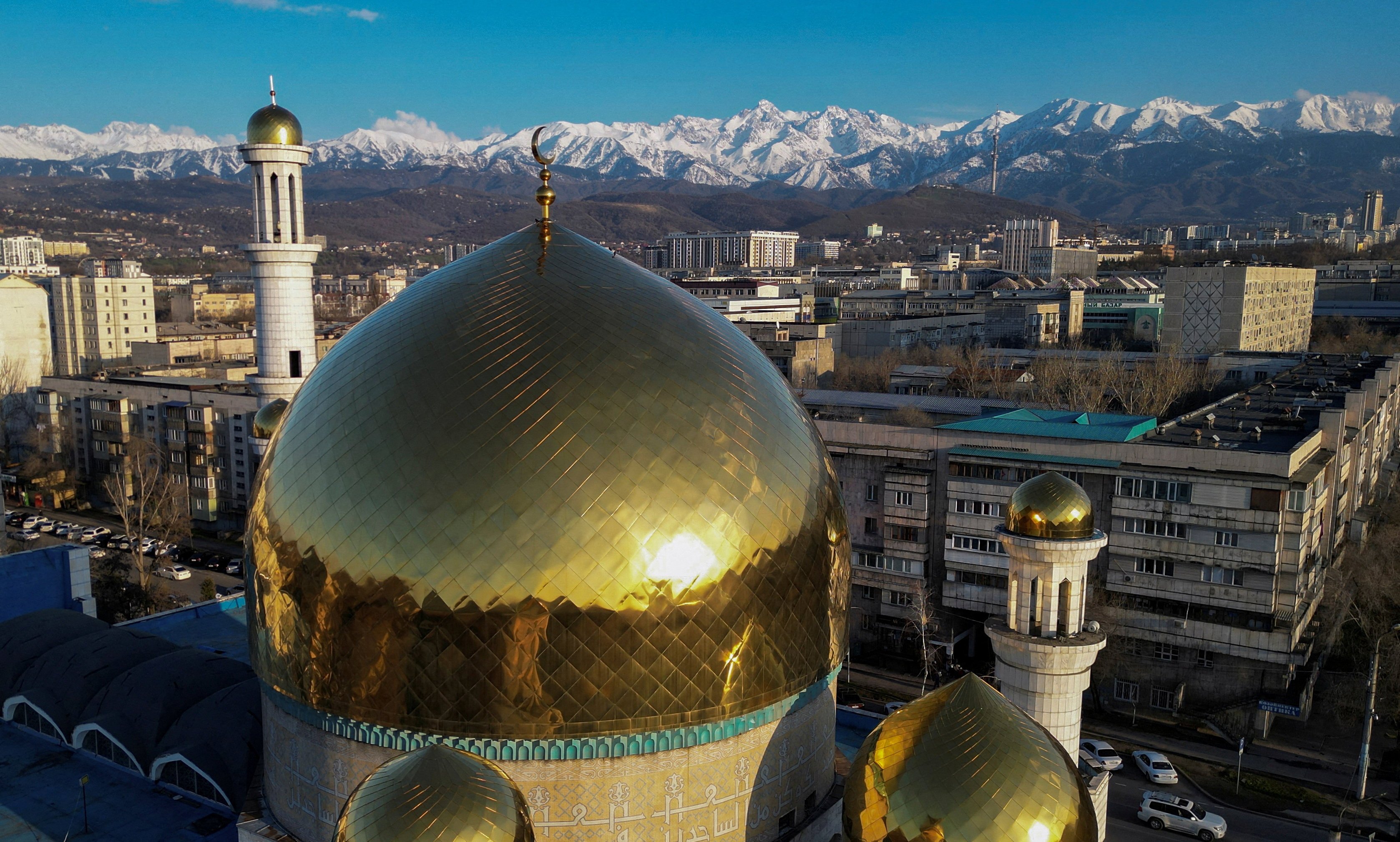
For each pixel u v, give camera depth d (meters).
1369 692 52.34
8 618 47.94
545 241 27.88
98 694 35.03
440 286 27.09
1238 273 130.12
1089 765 51.06
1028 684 29.75
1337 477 67.31
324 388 25.81
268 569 24.70
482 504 22.22
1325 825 46.16
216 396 99.88
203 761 30.78
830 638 26.22
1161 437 64.25
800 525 25.00
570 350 24.30
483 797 18.36
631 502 22.48
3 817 30.30
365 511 23.00
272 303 54.72
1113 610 58.62
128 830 29.77
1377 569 62.19
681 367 24.84
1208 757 52.97
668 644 22.38
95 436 110.06
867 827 21.20
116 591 68.25
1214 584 56.56
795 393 28.75
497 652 21.75
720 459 23.86
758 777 24.42
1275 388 88.81
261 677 25.84
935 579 66.44
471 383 23.88
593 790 22.47
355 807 18.50
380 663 22.50
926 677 60.12
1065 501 29.33
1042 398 103.69
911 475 65.56
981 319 173.12
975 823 19.98
